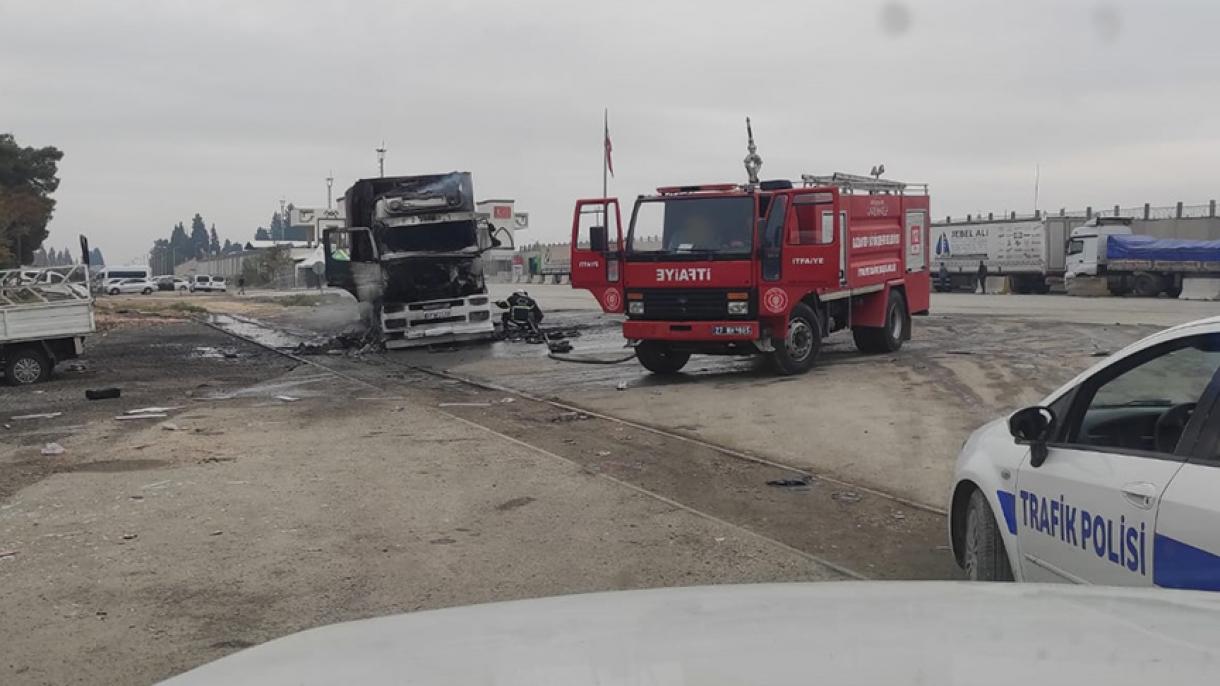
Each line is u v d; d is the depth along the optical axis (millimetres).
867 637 1868
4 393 15664
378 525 6977
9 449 10258
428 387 15555
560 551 6320
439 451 9750
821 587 2424
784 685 1586
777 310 14477
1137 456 3773
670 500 7637
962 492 5191
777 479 8336
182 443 10375
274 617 5188
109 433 11219
